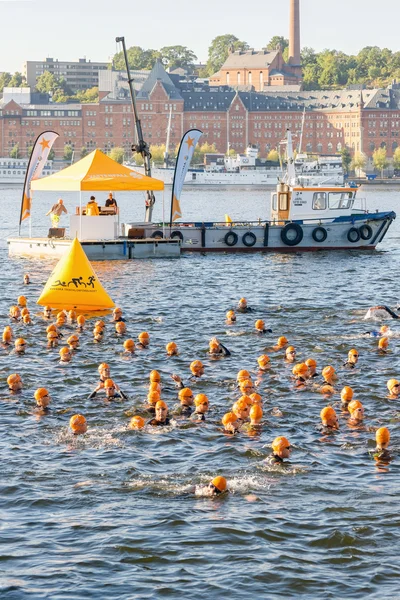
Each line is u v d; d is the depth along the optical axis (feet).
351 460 96.17
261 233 299.17
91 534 79.66
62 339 154.81
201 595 69.92
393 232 417.49
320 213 305.94
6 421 108.88
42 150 286.46
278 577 72.43
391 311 179.52
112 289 216.13
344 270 256.32
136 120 316.40
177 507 84.89
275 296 208.85
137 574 73.00
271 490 88.58
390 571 73.36
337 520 82.07
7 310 186.39
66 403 115.96
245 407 107.45
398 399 117.60
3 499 86.69
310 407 114.11
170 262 270.87
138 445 100.48
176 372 132.67
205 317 179.63
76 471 93.20
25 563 74.74
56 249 278.26
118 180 276.82
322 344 151.02
